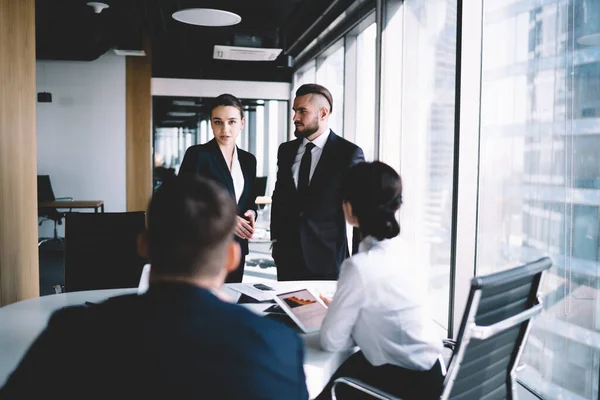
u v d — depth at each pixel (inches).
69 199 378.3
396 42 207.6
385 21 207.3
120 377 31.4
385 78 208.2
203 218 34.5
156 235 34.4
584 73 98.2
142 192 387.2
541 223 113.0
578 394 103.2
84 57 336.5
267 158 414.6
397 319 66.6
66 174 378.6
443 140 167.2
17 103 131.2
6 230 122.3
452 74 161.2
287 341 34.9
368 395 70.4
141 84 383.2
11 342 69.2
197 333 32.3
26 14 139.3
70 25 304.5
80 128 378.3
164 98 397.4
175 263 34.3
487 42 135.0
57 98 375.6
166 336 32.0
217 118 124.9
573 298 103.1
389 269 67.2
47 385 31.7
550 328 111.2
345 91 269.1
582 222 99.7
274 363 33.4
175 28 339.0
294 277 117.2
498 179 131.3
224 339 32.6
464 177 139.5
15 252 129.3
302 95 116.2
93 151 380.5
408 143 198.4
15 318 80.2
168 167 402.3
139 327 32.1
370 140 253.8
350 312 66.7
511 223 125.6
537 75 113.7
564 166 104.5
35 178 146.2
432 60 175.3
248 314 34.7
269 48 301.3
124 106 382.0
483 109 138.2
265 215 416.2
